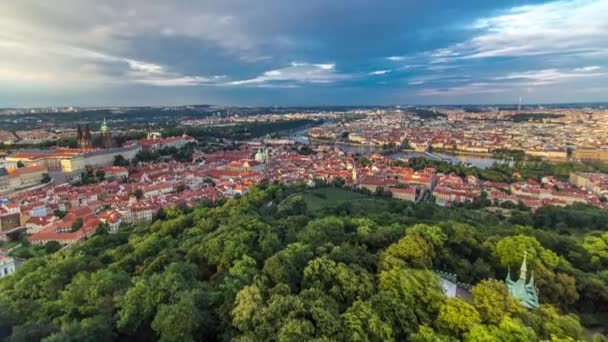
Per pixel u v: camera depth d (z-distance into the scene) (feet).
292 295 289.33
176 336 256.93
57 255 527.40
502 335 250.78
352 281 315.37
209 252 428.15
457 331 270.26
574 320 285.64
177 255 442.91
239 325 266.16
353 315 262.06
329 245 409.28
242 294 286.25
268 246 427.33
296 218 593.42
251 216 574.97
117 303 312.29
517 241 425.28
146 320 303.89
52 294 377.91
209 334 289.94
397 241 449.89
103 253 531.09
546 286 368.27
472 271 408.46
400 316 274.57
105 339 275.39
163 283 322.75
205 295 314.35
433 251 412.36
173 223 622.13
